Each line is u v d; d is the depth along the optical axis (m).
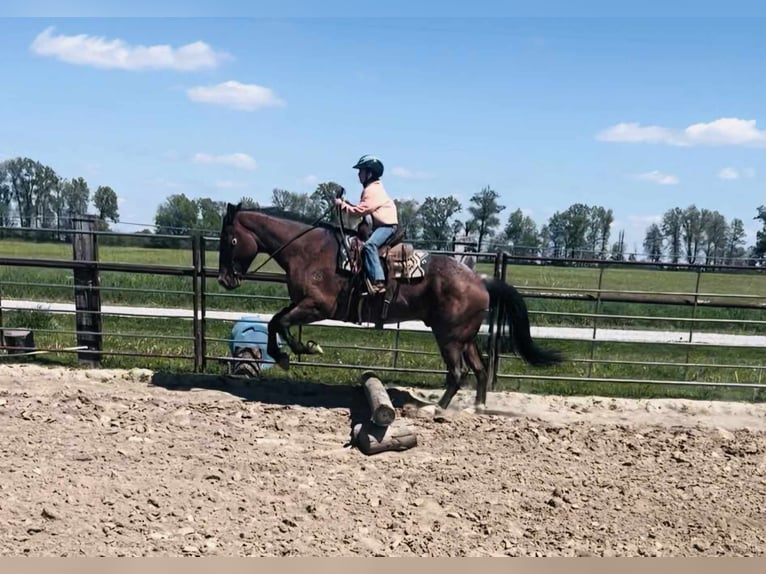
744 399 8.66
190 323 11.61
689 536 4.58
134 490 4.79
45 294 14.49
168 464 5.36
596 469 5.73
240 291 15.17
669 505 5.06
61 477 4.93
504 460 5.85
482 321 7.17
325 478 5.27
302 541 4.23
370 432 5.94
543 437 6.48
